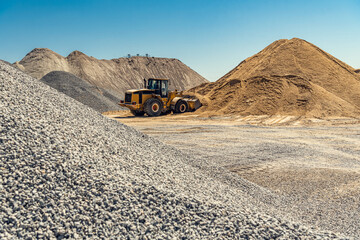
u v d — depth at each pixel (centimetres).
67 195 405
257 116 2175
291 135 1428
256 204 544
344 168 855
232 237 363
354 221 518
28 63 6750
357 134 1462
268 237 365
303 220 520
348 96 2684
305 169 835
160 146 763
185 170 618
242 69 3641
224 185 612
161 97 2486
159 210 402
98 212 387
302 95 2325
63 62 7288
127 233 363
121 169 498
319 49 3434
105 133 651
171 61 10388
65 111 658
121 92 7556
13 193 390
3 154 443
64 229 358
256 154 1011
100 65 8200
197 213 405
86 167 463
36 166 438
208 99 2745
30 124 524
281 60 3228
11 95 596
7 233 339
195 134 1415
